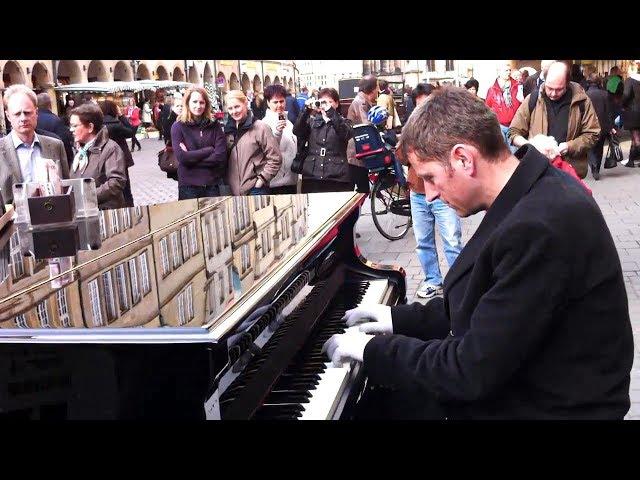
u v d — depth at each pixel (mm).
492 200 1957
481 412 1955
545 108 5477
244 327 1835
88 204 3273
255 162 6531
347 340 2203
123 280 2213
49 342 1722
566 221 1777
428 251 6008
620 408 1885
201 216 3129
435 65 50062
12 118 5234
